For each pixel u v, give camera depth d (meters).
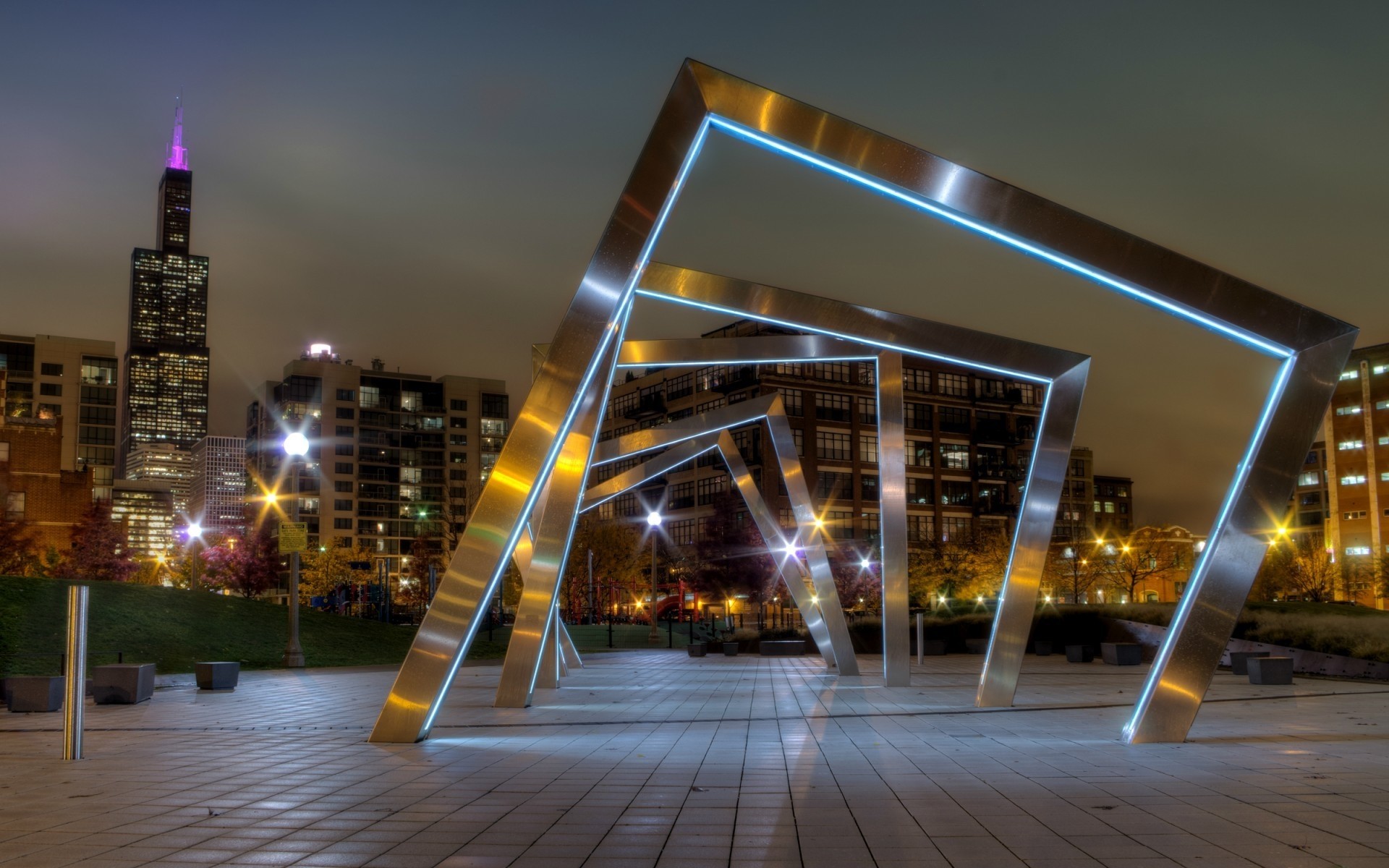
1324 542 125.56
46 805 9.49
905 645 23.70
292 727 16.31
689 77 12.70
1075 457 140.38
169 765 11.98
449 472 165.38
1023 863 7.09
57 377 164.25
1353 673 27.47
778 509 93.50
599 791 10.05
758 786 10.32
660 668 33.28
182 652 33.22
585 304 13.17
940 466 105.25
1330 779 10.49
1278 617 32.47
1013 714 17.48
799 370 96.81
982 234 13.27
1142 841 7.75
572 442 19.48
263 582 98.06
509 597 91.38
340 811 9.13
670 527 106.38
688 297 18.81
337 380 158.88
